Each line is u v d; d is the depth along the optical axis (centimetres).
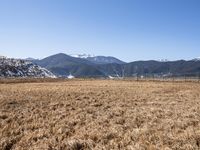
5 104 2741
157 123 1709
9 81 10550
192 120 1762
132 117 1958
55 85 6875
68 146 1251
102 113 2158
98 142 1336
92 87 5803
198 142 1265
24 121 1859
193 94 3991
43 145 1271
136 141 1320
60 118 1981
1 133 1507
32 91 4503
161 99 3225
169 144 1266
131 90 4844
